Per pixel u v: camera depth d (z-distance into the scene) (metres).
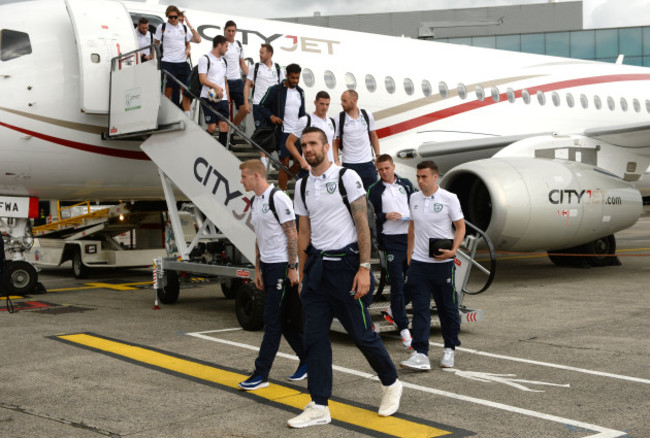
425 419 4.26
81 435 3.96
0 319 7.91
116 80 8.88
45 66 8.99
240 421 4.23
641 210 11.54
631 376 5.27
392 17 50.38
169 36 8.93
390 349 6.32
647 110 16.59
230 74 9.14
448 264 5.45
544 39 48.06
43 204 26.59
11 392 4.86
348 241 4.19
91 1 9.45
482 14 50.16
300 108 8.13
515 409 4.45
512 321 7.66
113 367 5.59
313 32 11.80
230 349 6.29
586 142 11.85
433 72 12.88
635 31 46.84
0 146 8.80
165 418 4.28
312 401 4.20
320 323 4.23
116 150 9.44
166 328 7.34
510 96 13.87
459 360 5.83
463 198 11.04
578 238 10.79
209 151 7.83
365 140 7.35
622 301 9.07
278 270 4.93
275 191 4.93
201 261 8.82
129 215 13.16
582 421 4.19
